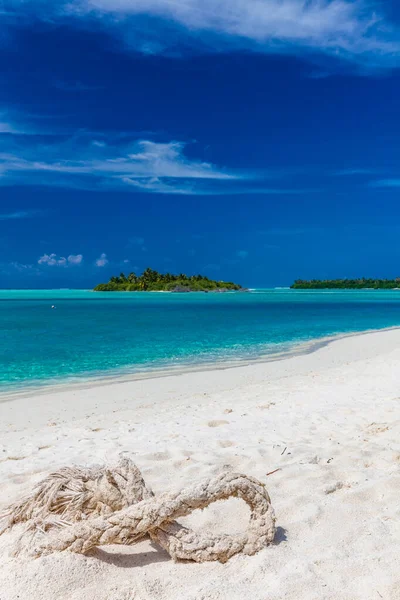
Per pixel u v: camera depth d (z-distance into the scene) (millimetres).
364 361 18406
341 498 4867
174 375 16031
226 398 12203
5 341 26281
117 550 3816
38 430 9258
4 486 5500
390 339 26859
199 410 10672
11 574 3320
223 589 3242
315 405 10438
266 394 12508
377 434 7527
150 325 37938
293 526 4250
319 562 3604
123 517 3617
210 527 4332
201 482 3859
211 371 16734
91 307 77750
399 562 3594
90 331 32562
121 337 28484
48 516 3975
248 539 3836
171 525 3744
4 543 3814
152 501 3688
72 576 3305
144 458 6508
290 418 9148
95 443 7609
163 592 3283
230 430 8250
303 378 15016
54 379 15531
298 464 6000
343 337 28281
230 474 3955
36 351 22172
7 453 7211
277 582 3307
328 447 6828
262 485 4062
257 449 6746
